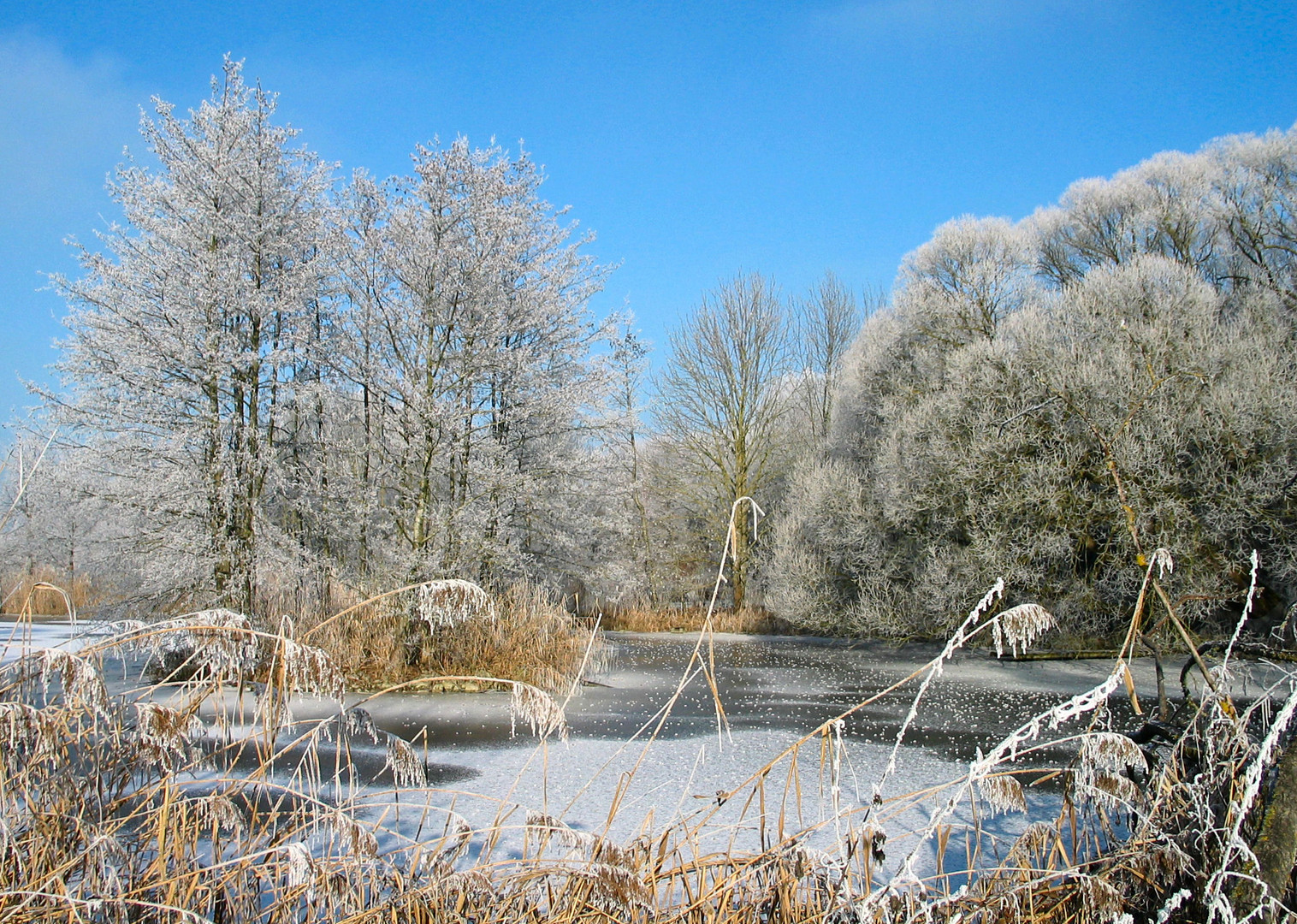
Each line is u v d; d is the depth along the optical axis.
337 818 2.84
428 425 13.30
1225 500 13.12
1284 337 14.87
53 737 2.67
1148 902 2.80
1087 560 15.43
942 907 2.72
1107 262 17.84
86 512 13.34
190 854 3.01
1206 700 3.15
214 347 13.25
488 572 14.64
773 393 27.38
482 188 13.67
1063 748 8.48
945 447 15.74
